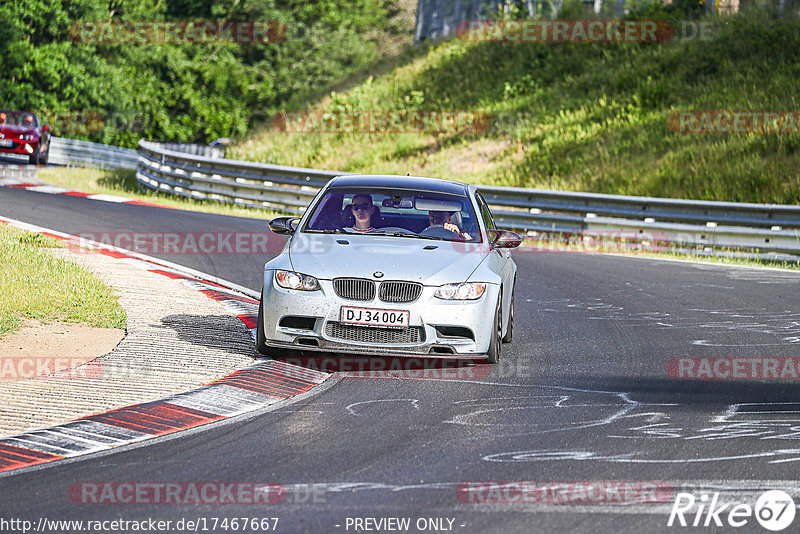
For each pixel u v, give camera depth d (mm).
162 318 22109
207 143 128125
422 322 18250
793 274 35344
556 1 89875
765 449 13906
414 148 71438
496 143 68250
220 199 55031
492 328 18906
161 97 123750
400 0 188000
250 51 140375
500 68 82250
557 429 14859
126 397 15789
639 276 34188
